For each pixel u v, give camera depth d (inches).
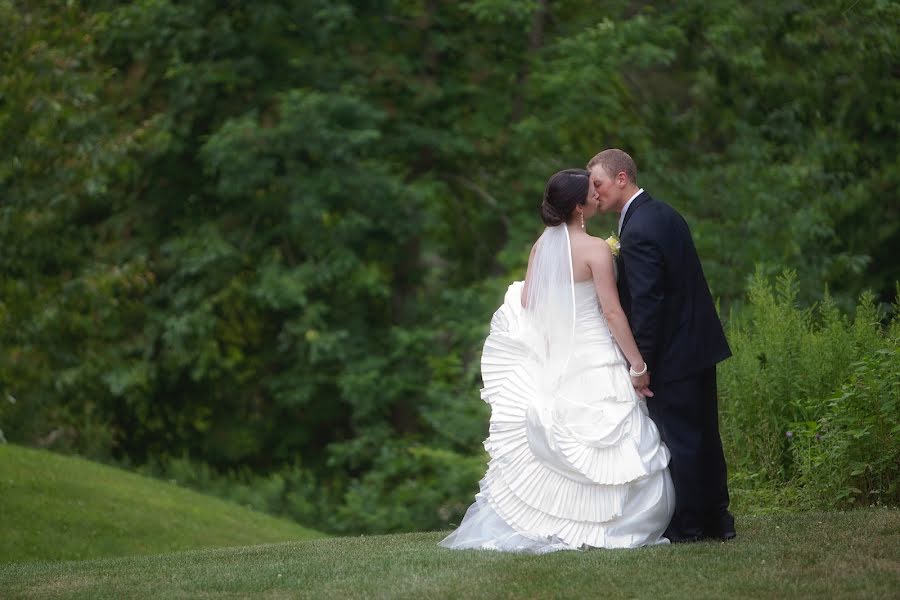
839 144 1248.8
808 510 572.7
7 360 1357.0
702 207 1341.0
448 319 1406.3
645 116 1413.6
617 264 457.1
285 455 1510.8
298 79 1364.4
